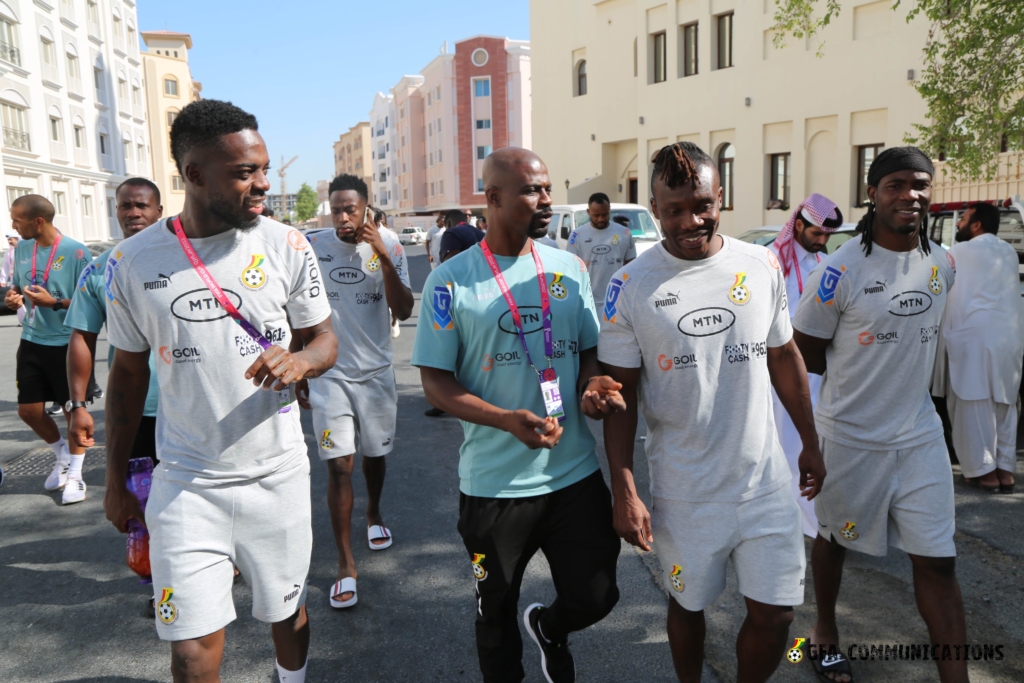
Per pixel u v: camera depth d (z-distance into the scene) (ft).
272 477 7.10
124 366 7.10
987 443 14.82
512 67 196.24
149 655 9.95
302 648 7.86
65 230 101.24
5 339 40.14
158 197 12.02
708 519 7.08
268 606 7.29
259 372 6.37
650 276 7.11
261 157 6.51
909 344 8.20
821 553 9.02
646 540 7.11
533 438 6.89
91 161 110.22
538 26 87.86
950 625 7.95
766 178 58.95
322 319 7.38
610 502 7.94
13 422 22.72
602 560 7.68
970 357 14.71
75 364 10.77
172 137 6.53
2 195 84.79
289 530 7.25
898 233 8.09
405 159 250.98
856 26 51.03
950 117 27.86
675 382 7.06
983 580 11.28
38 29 94.27
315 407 11.53
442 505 15.15
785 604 6.98
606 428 7.39
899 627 10.09
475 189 203.72
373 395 12.22
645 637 10.02
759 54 57.62
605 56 76.74
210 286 6.70
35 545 13.62
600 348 7.39
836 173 53.31
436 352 7.54
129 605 11.32
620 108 75.61
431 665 9.52
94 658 9.88
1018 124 27.07
